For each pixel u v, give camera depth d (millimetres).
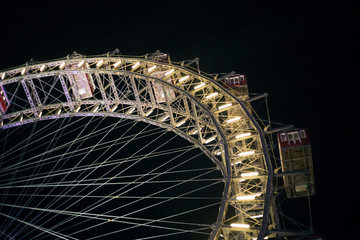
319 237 32594
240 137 41719
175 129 46094
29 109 51906
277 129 41219
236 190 39812
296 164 39719
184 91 46156
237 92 48219
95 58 51406
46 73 51781
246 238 39562
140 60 50562
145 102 50031
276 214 36562
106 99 50594
